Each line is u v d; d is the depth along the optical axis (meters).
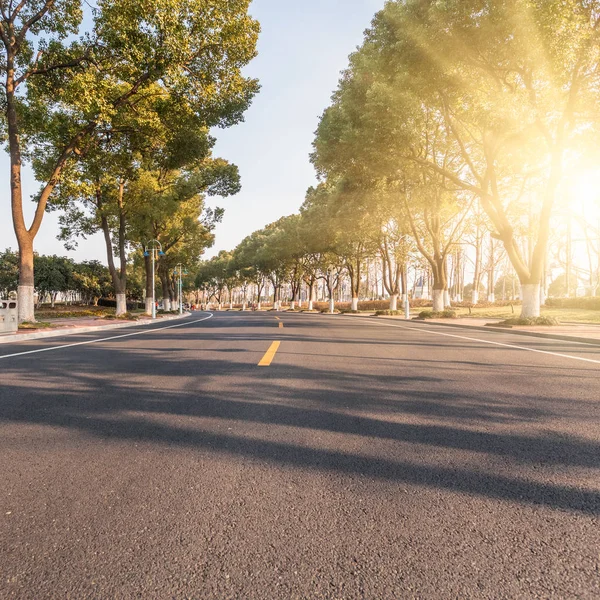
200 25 16.58
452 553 1.67
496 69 15.33
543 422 3.52
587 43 13.23
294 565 1.60
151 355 8.05
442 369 6.21
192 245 38.94
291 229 50.44
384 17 15.87
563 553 1.67
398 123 16.25
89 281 61.97
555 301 31.39
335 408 4.01
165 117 19.45
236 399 4.38
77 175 18.92
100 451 2.87
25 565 1.61
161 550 1.70
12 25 16.08
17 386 5.15
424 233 29.17
